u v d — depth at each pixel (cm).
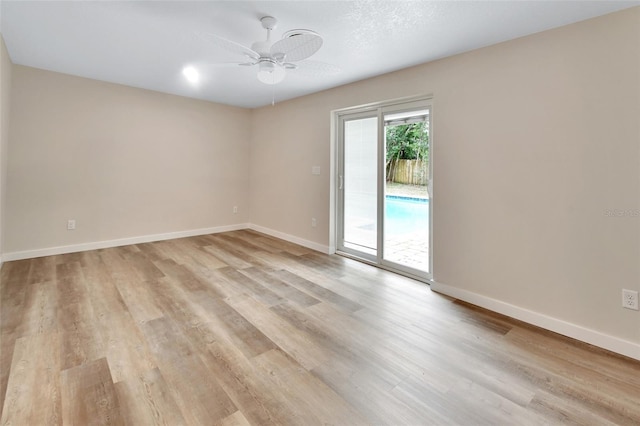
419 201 336
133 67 355
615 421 146
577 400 159
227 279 327
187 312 251
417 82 313
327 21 230
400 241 358
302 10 217
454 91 284
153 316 243
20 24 250
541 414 149
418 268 340
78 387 162
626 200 199
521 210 246
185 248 450
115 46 293
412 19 224
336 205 437
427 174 327
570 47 218
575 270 220
